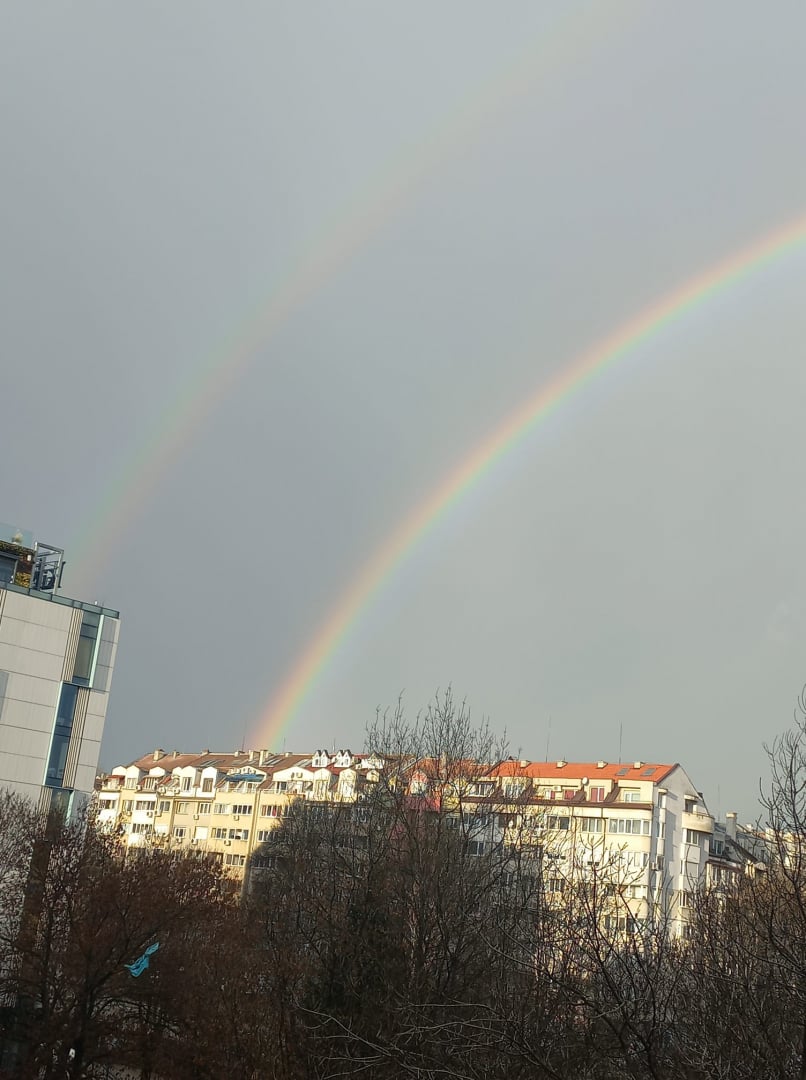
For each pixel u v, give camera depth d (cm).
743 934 1877
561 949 2056
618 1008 1769
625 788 10788
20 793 6606
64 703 6950
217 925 4966
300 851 5466
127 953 4872
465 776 4538
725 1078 1566
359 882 4012
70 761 6925
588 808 10681
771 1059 1617
